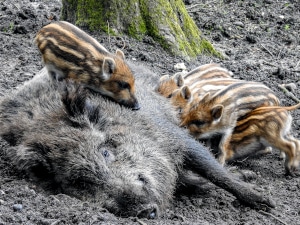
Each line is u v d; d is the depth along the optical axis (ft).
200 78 47.21
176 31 57.21
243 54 60.44
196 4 71.15
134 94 37.91
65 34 37.81
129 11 56.59
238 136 42.27
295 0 71.41
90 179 30.96
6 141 36.06
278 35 64.75
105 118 34.63
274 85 53.21
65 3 58.34
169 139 36.50
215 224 31.19
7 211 28.32
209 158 36.91
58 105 35.01
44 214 28.60
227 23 66.59
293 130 46.09
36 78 40.37
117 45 55.31
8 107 36.70
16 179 33.58
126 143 33.76
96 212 28.84
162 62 54.80
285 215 34.01
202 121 41.78
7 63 52.70
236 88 43.01
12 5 66.23
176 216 31.78
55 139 32.45
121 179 30.76
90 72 37.27
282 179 39.99
